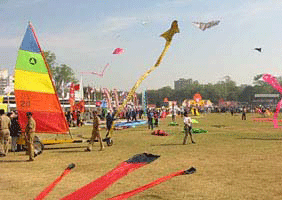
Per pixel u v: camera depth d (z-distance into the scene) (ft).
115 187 25.54
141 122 122.42
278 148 47.62
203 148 49.08
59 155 45.47
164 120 157.07
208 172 30.94
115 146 54.85
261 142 56.03
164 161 37.55
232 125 107.24
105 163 37.60
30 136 41.32
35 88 52.85
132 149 50.06
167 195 23.07
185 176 29.30
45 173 32.50
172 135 73.82
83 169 34.12
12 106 146.00
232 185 25.80
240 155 41.34
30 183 27.99
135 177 29.17
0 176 31.12
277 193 23.16
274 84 70.69
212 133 76.69
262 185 25.58
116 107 161.58
